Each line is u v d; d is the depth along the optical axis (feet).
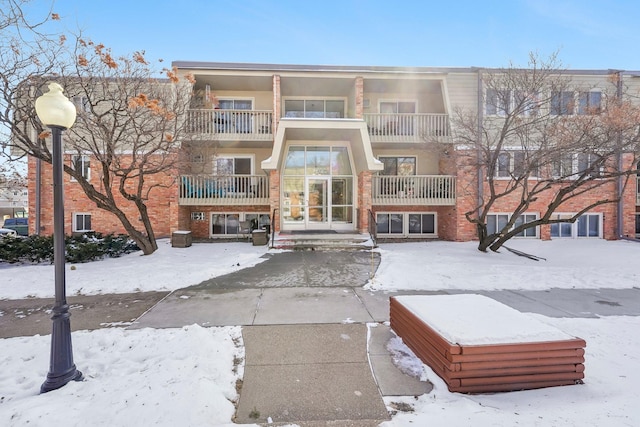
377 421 8.64
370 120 46.96
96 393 9.46
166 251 35.40
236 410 9.10
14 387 10.16
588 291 21.26
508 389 9.96
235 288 21.63
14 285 22.09
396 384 10.43
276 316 16.48
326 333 14.38
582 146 28.53
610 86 41.11
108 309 17.66
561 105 34.32
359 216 42.16
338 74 43.04
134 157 30.86
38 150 27.12
